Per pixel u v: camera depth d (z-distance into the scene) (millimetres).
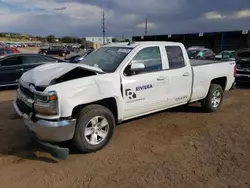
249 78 9828
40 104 3469
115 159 3750
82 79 3754
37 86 3656
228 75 6441
